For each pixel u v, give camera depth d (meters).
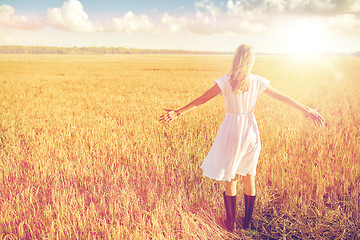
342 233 2.30
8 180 3.18
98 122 5.82
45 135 4.78
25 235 2.21
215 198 2.85
